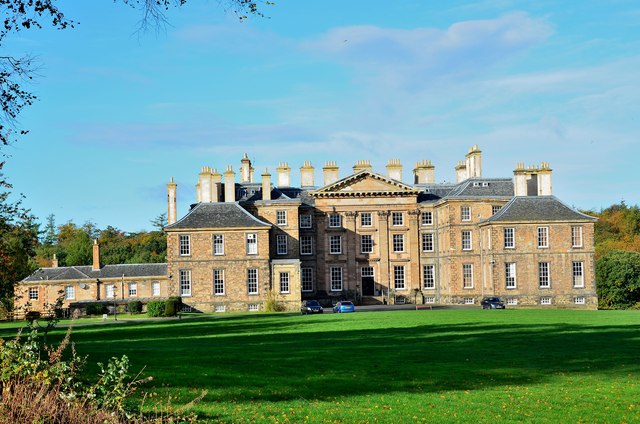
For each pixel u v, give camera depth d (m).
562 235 85.25
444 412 20.16
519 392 22.78
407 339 37.53
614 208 151.38
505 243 85.12
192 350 32.66
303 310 75.00
